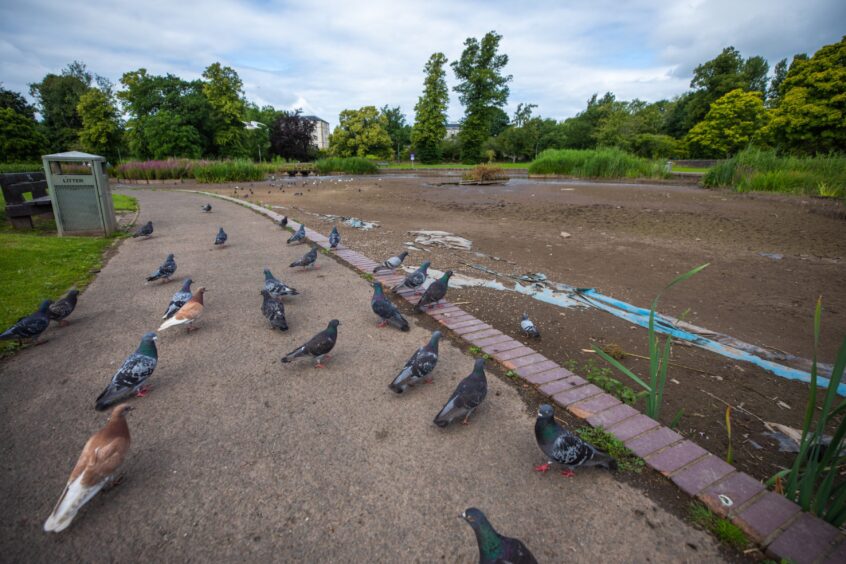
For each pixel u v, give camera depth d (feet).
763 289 26.73
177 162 123.24
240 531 8.97
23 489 9.96
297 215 54.80
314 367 15.85
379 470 10.77
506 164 220.64
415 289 24.67
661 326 21.01
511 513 9.52
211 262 30.09
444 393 14.32
